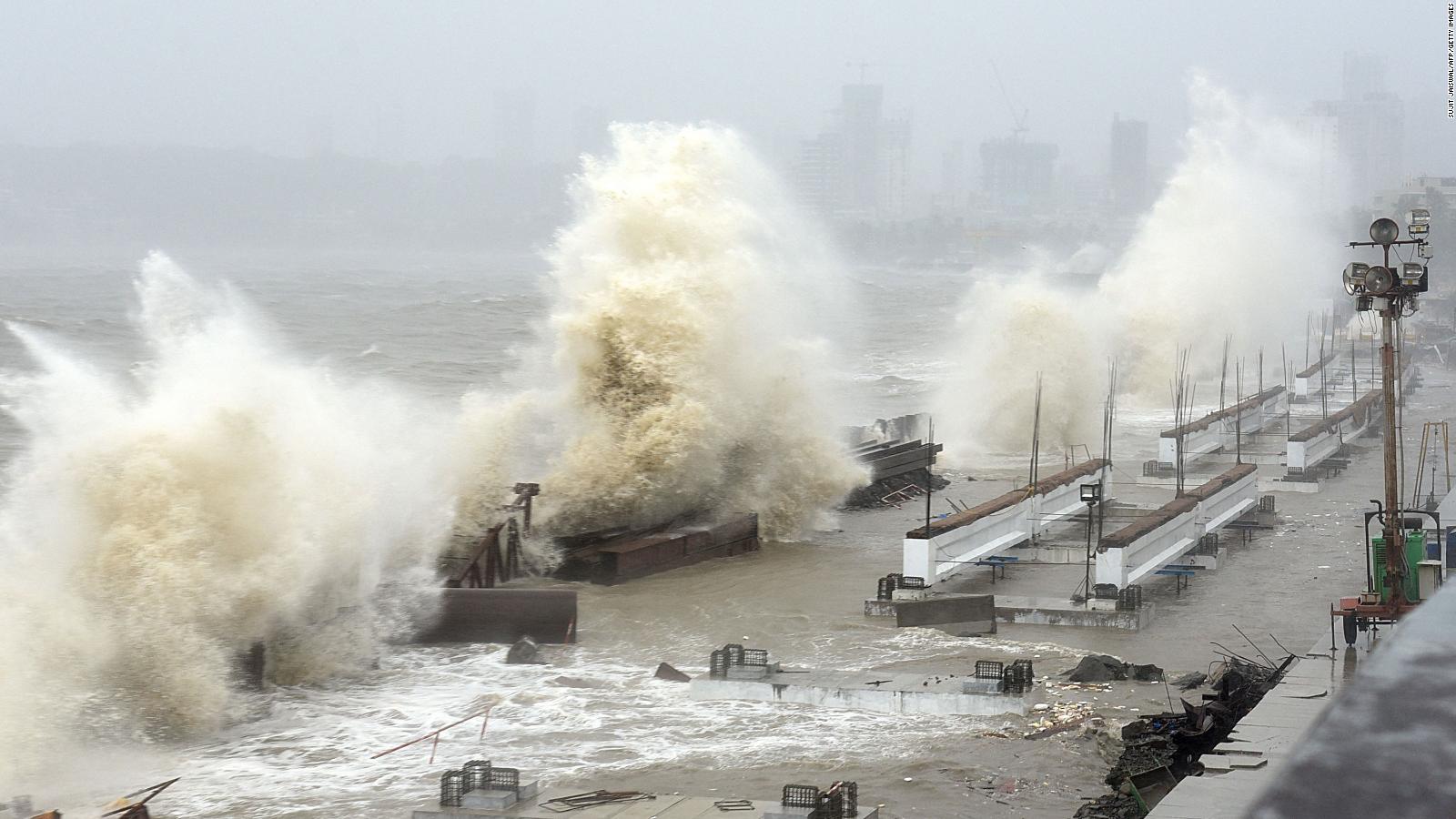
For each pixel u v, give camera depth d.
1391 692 2.84
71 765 32.50
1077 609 46.72
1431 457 84.12
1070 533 63.94
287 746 34.59
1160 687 38.25
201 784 31.83
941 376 152.62
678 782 31.36
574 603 44.81
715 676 38.97
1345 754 2.72
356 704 38.06
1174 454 83.94
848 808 27.30
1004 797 30.33
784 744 34.03
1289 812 2.63
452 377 151.50
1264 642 44.19
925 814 29.31
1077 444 98.31
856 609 49.44
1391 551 37.12
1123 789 30.33
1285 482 78.25
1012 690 37.16
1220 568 56.62
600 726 35.84
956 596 46.88
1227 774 27.81
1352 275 37.12
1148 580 54.19
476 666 42.03
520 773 31.39
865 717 36.25
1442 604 3.23
